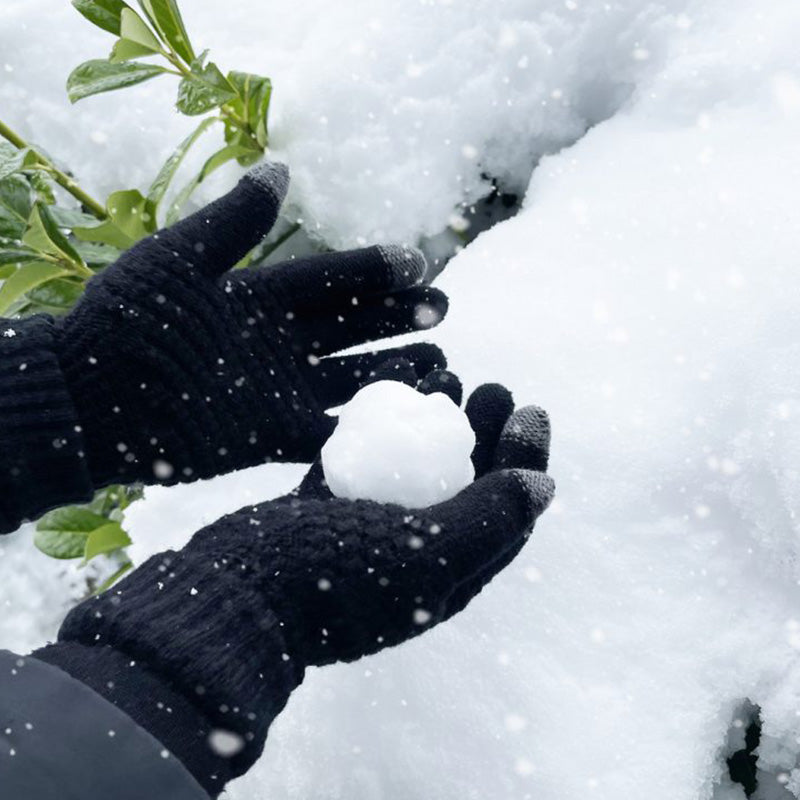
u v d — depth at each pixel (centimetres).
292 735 69
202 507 80
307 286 68
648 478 73
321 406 70
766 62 82
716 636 70
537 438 65
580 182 84
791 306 73
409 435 62
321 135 85
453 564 59
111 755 52
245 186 66
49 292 82
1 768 51
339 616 58
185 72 82
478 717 69
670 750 67
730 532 72
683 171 81
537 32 85
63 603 98
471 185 89
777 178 78
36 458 61
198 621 56
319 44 87
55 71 91
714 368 74
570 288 79
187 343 65
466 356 78
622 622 71
